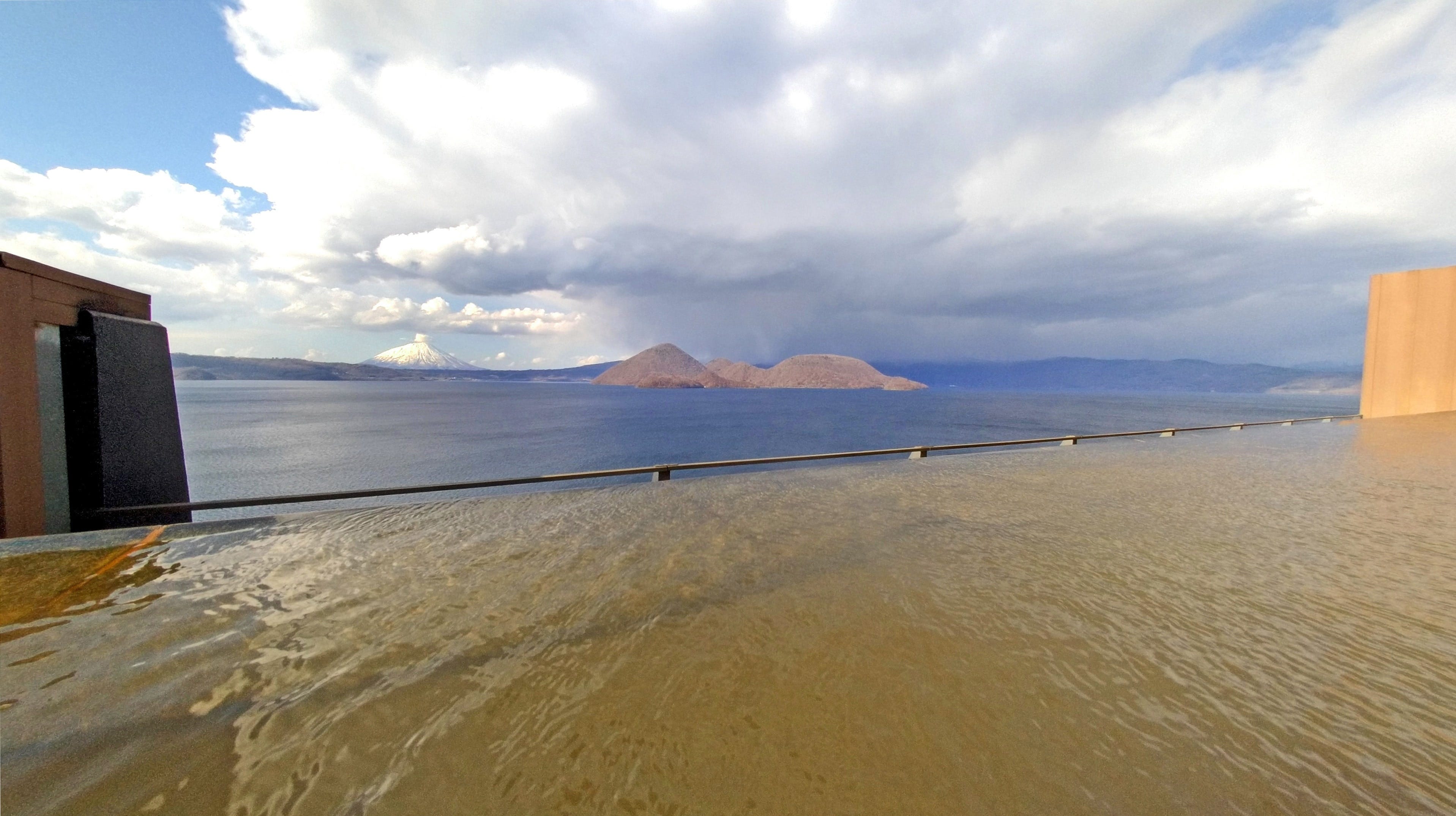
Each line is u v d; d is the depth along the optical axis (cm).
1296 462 1136
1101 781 210
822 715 251
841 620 357
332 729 240
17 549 484
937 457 1162
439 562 476
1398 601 398
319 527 588
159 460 657
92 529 569
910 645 322
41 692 268
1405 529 604
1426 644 331
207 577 434
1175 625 356
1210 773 216
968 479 922
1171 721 251
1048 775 213
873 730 240
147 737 233
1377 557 500
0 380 485
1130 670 297
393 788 205
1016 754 225
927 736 236
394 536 559
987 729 242
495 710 255
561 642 325
